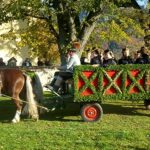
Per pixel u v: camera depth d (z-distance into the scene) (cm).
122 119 1547
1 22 2547
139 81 1510
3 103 1980
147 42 2783
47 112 1694
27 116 1606
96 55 1725
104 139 1212
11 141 1198
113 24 3288
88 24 2688
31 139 1220
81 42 2691
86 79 1493
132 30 3578
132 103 1912
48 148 1136
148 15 3095
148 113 1672
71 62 1559
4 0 2577
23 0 2428
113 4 2503
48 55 3538
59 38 2717
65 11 2520
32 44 3459
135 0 2942
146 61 1666
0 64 2720
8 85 1532
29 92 1518
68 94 1550
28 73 1561
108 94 1500
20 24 4009
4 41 4084
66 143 1176
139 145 1159
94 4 2436
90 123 1480
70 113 1677
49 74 2520
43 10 2494
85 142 1180
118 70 1502
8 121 1539
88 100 1492
